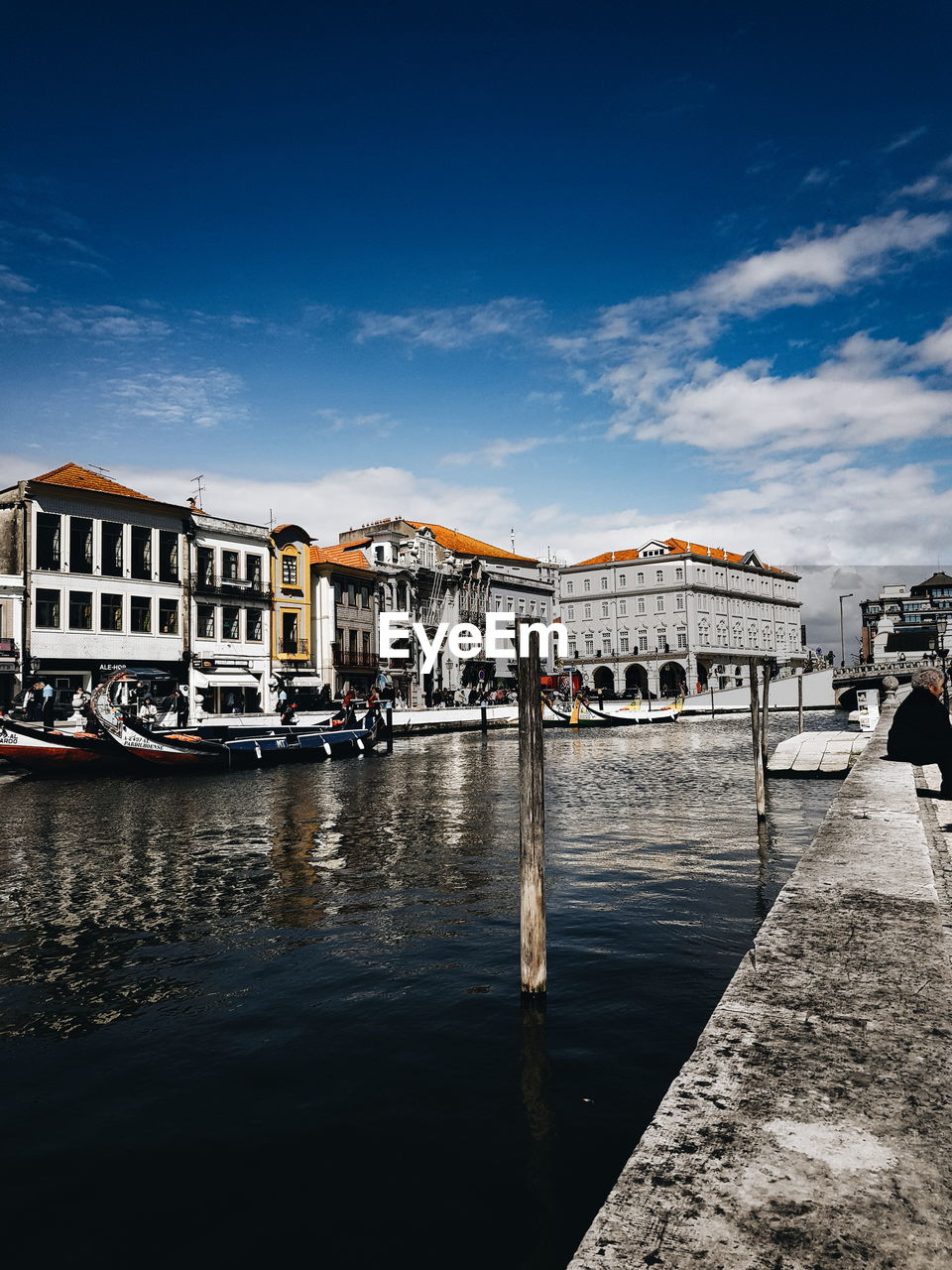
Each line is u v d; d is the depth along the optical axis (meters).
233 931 8.15
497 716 52.53
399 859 11.49
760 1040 2.49
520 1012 5.73
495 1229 3.40
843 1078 2.26
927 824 7.82
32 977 6.89
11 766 26.73
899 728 9.34
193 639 41.62
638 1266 1.59
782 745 20.94
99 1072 5.05
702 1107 2.14
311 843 13.09
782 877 9.80
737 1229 1.67
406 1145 4.06
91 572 37.16
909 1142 1.95
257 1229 3.46
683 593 82.44
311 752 30.17
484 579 65.06
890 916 3.55
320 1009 5.95
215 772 26.69
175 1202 3.67
